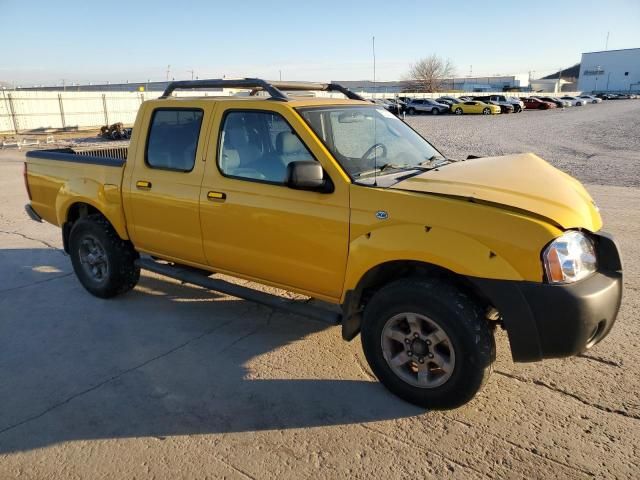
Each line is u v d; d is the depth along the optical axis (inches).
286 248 147.0
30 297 209.2
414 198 125.3
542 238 113.1
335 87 194.1
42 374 151.3
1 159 733.9
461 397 125.5
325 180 137.9
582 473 108.8
